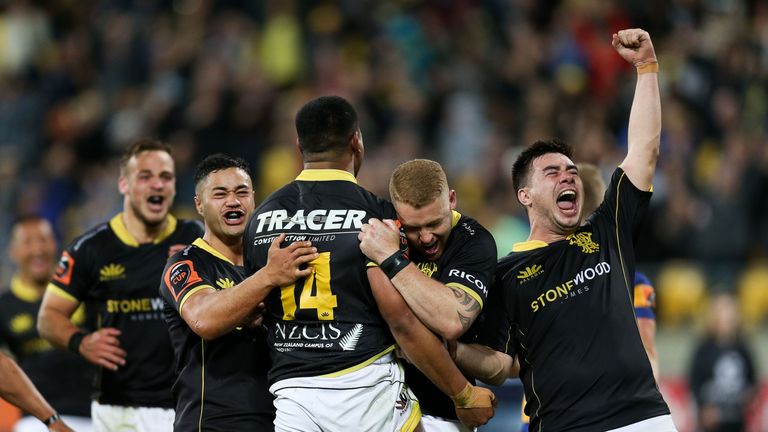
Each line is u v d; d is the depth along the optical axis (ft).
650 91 67.97
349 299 60.95
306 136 63.46
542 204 67.10
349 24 200.23
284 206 62.64
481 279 62.80
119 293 81.20
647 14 205.26
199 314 62.28
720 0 212.84
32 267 96.84
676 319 144.66
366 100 178.70
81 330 81.30
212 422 65.21
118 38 198.08
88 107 194.29
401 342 61.21
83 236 82.74
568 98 182.91
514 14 202.80
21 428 96.53
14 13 210.59
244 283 61.00
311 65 194.08
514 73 188.24
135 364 81.00
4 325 96.07
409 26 194.70
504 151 169.99
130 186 81.41
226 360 65.82
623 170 67.67
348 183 62.90
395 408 61.72
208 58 189.67
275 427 62.03
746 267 147.84
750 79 193.77
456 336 60.90
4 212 176.76
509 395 120.88
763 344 143.33
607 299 64.69
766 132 186.39
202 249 68.85
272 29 196.13
